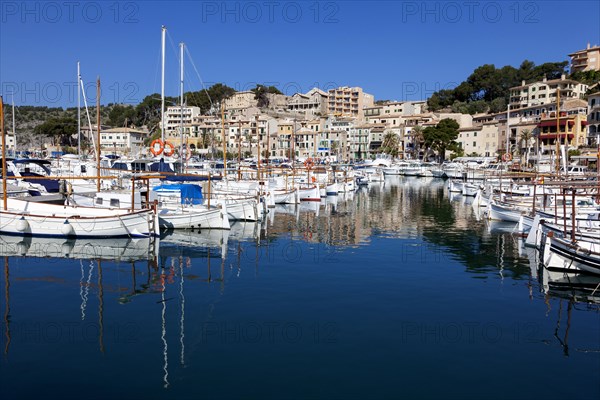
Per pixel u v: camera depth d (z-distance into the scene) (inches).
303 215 1923.0
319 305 765.3
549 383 516.7
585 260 956.0
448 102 7573.8
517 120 5142.7
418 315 725.3
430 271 997.2
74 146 5561.0
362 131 6663.4
